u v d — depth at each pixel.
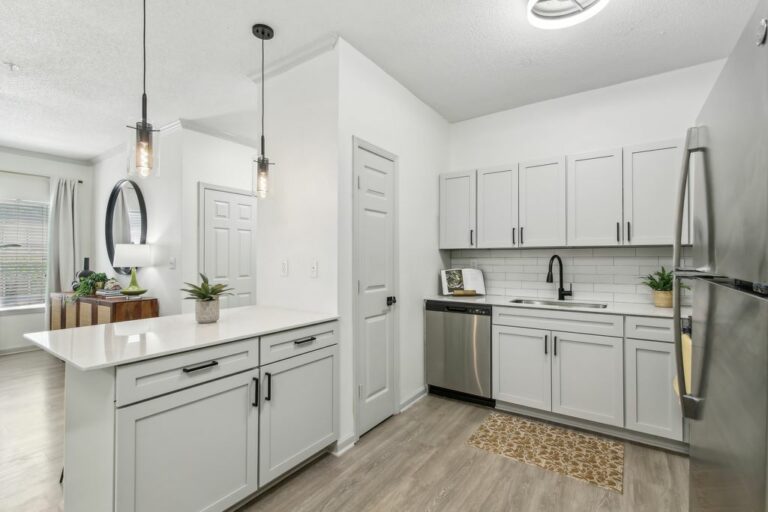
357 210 2.46
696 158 1.14
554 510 1.75
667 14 2.11
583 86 3.00
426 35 2.31
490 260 3.57
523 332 2.76
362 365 2.49
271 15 2.11
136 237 4.23
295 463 1.95
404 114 3.00
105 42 2.36
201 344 1.54
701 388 0.98
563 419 2.65
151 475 1.37
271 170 2.69
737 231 0.73
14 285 4.71
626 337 2.38
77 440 1.48
